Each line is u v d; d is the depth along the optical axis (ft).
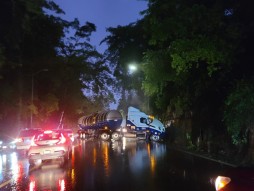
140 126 169.58
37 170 62.75
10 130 158.10
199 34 67.26
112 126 180.34
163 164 67.31
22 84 164.55
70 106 234.38
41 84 191.31
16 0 114.01
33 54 176.86
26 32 151.02
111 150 105.29
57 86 196.54
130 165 66.08
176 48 66.44
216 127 89.20
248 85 65.51
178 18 67.82
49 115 212.43
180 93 112.27
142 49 136.67
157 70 82.23
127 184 45.96
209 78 86.22
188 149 104.42
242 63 73.46
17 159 86.94
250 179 20.43
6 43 119.34
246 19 69.10
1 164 74.28
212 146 89.45
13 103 152.56
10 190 43.75
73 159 78.79
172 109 137.69
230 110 69.05
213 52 65.82
